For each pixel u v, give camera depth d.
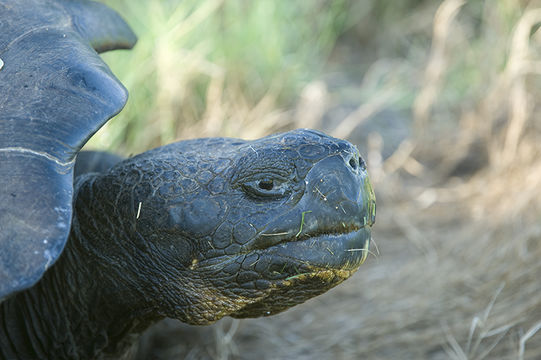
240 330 7.80
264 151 4.73
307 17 14.13
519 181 10.39
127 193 5.04
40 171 4.32
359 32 16.06
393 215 10.31
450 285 8.29
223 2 12.42
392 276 8.73
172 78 10.82
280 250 4.64
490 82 12.23
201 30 11.73
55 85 4.75
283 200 4.62
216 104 11.20
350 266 4.70
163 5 11.73
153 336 7.48
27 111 4.57
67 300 5.54
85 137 4.55
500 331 7.12
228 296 4.90
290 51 13.47
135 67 10.41
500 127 11.48
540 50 12.00
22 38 5.24
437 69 12.28
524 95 11.22
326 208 4.55
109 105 4.73
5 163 4.32
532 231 8.74
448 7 12.62
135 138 10.27
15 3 5.63
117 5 11.50
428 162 11.81
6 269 4.02
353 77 14.62
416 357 7.22
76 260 5.37
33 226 4.14
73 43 5.27
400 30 15.75
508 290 7.93
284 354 7.50
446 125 12.48
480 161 11.61
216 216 4.73
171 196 4.88
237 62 11.98
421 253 9.27
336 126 12.39
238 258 4.73
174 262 4.92
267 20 12.63
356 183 4.62
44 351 5.77
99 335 5.63
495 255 8.66
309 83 12.90
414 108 12.78
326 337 7.69
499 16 12.59
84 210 5.26
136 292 5.20
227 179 4.78
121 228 5.07
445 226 9.97
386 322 7.76
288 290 4.82
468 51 13.76
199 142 5.32
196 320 5.09
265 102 11.81
